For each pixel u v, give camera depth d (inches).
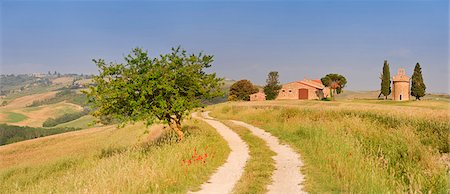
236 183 542.0
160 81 901.8
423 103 2736.2
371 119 1001.5
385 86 3873.0
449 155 624.4
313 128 955.3
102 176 539.8
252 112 1856.5
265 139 1032.2
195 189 511.5
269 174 596.4
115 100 907.4
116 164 637.9
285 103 2851.9
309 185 515.8
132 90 888.3
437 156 617.6
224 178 577.0
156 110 892.6
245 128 1343.5
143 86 882.8
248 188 509.0
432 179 518.9
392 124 901.8
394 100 3567.9
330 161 620.7
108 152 1266.0
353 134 823.1
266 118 1536.7
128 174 527.8
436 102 2822.3
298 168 635.5
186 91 978.7
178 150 701.9
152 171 530.3
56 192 606.9
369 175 511.5
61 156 1448.1
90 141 1937.7
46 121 7701.8
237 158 756.6
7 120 7431.1
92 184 511.8
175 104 906.1
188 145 760.3
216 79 1015.0
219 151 802.2
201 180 561.3
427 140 714.8
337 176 538.0
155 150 769.6
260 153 809.5
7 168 1305.4
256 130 1269.7
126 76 928.9
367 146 727.7
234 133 1224.2
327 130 888.3
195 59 968.3
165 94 933.8
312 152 744.3
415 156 630.5
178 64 960.3
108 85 912.9
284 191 493.7
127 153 798.5
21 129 6058.1
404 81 3607.3
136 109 885.2
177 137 1028.5
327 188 497.0
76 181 587.2
